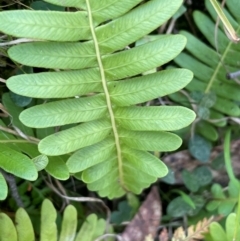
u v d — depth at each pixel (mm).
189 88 148
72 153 121
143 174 131
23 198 140
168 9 93
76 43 96
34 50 94
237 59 139
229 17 133
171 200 159
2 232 117
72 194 150
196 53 141
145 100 106
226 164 143
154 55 98
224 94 146
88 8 92
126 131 115
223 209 146
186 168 155
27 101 121
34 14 88
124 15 94
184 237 138
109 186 137
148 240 141
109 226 148
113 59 100
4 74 127
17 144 113
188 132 154
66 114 104
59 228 144
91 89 104
